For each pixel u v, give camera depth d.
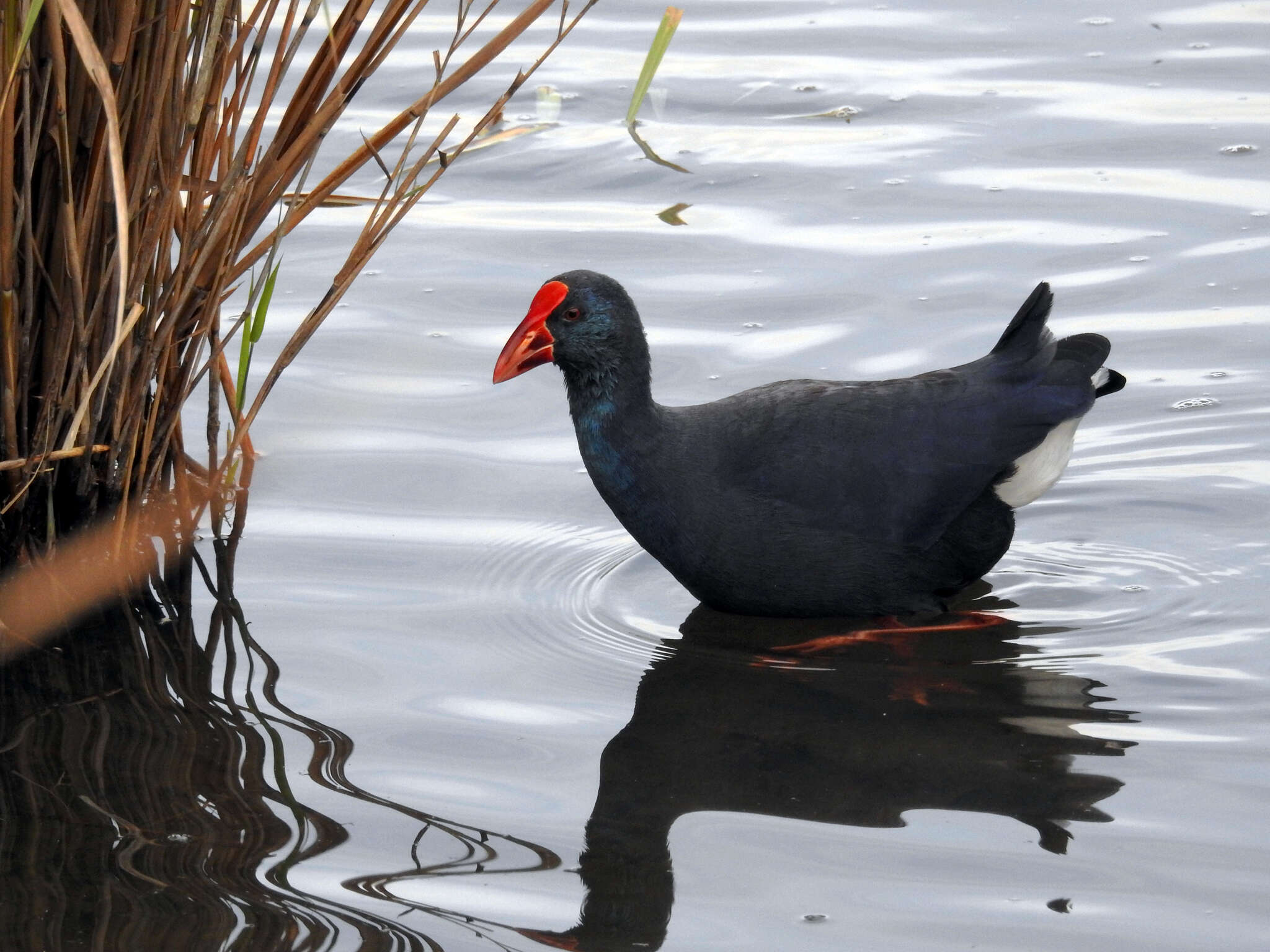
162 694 7.61
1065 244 12.40
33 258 8.28
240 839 6.45
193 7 8.20
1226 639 8.17
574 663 8.05
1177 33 16.11
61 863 6.29
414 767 7.01
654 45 10.34
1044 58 15.65
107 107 6.64
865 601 8.72
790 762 7.08
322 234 12.85
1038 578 9.05
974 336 11.18
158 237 8.27
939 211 12.98
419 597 8.64
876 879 6.16
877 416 8.71
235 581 8.77
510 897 6.09
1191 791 6.71
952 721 7.42
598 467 8.80
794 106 14.84
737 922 5.91
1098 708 7.51
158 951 5.75
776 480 8.55
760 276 12.12
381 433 10.42
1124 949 5.68
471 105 14.76
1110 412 10.58
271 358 11.12
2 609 8.45
